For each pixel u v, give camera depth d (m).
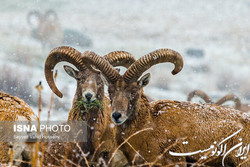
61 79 91.12
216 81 149.88
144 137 29.66
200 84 142.25
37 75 96.19
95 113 31.59
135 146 29.67
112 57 34.97
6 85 79.56
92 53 30.03
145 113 30.31
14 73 88.19
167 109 31.52
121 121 28.56
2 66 93.31
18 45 168.62
